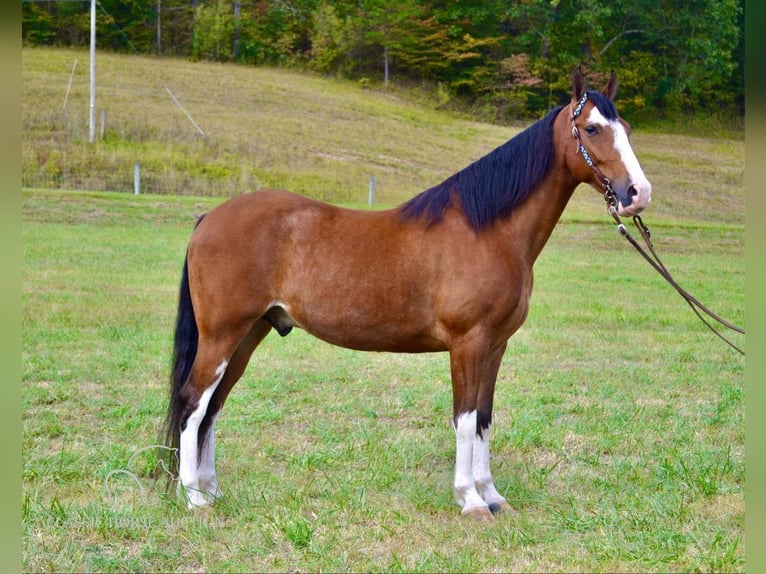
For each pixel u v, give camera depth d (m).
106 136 25.22
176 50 39.31
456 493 4.32
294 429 5.74
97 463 4.89
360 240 4.29
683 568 3.69
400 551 3.84
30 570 3.58
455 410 4.25
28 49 35.88
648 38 35.19
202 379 4.29
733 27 34.09
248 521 4.16
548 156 4.27
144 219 16.53
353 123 31.03
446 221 4.24
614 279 13.00
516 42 36.34
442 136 31.17
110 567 3.62
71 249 13.09
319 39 38.22
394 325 4.27
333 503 4.37
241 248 4.27
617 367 7.59
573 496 4.55
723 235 18.39
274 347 8.22
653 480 4.75
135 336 8.09
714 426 5.87
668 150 30.52
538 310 10.16
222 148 25.52
